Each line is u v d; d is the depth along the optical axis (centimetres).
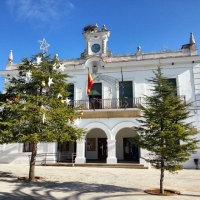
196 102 1803
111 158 1769
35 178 1137
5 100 1126
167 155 838
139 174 1355
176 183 1067
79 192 853
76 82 2016
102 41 2088
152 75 1905
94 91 1981
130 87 1936
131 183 1058
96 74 1998
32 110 1035
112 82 1961
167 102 863
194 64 1869
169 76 1888
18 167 1620
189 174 1373
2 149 1950
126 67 1959
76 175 1286
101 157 2116
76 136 1094
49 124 1054
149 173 1404
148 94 1880
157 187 962
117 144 2114
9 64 2142
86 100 1947
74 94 1994
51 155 1862
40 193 825
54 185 985
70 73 2041
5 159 1925
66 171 1438
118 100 1897
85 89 1989
